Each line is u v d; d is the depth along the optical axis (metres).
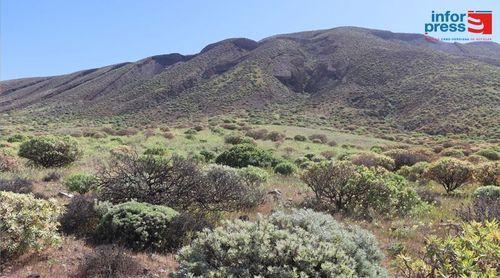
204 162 19.17
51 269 5.41
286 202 10.22
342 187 9.57
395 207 9.34
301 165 21.75
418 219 8.80
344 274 3.72
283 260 3.85
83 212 7.32
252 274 3.76
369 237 4.71
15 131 62.25
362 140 50.25
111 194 8.42
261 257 3.85
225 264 3.95
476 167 14.60
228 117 78.31
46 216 5.97
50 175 12.72
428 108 69.94
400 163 22.69
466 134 54.31
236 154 18.28
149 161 8.46
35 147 15.94
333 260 3.94
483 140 48.84
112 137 42.72
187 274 3.86
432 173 13.54
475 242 3.72
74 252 6.05
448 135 55.06
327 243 4.06
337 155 30.06
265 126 62.25
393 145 43.41
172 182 8.34
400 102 78.50
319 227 4.45
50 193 10.11
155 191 8.34
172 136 43.62
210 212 8.23
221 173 9.43
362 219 8.86
